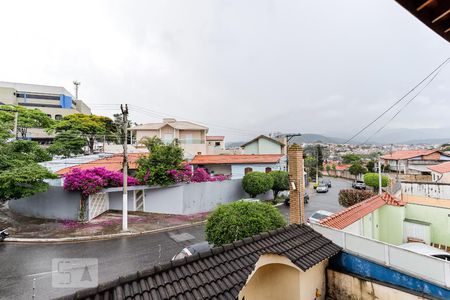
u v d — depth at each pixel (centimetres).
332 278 700
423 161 3597
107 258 1221
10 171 1517
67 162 2317
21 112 3616
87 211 1828
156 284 405
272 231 641
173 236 1585
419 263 582
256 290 632
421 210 1252
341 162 8031
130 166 2367
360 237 673
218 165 3166
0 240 1423
